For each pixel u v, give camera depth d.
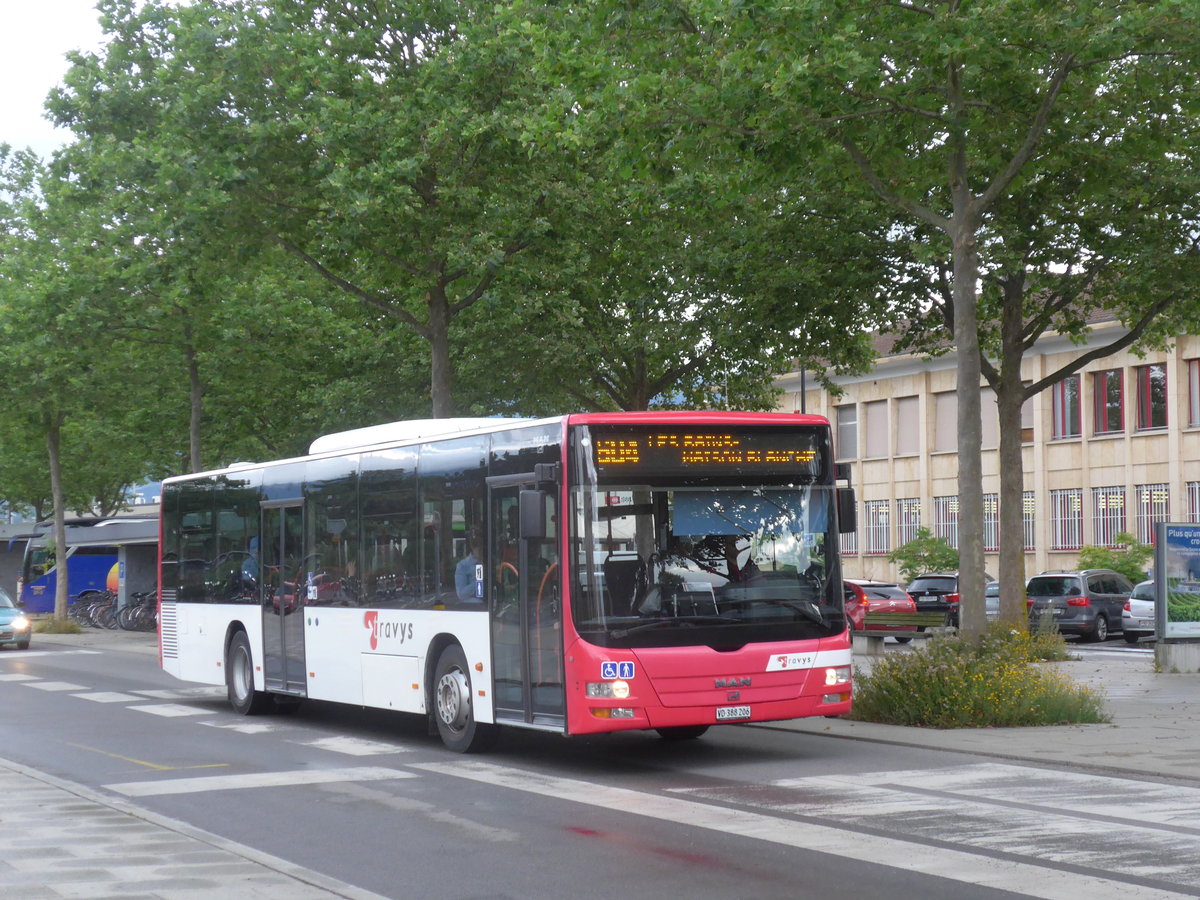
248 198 26.27
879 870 8.43
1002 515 29.67
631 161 18.78
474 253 25.81
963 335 18.33
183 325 34.03
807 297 28.11
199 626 21.55
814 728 16.42
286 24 25.83
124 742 16.41
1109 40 16.53
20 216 40.78
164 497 23.25
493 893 8.10
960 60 17.27
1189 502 49.12
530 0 18.89
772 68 16.89
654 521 13.21
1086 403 52.59
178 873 8.42
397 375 35.50
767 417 13.73
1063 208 27.06
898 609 38.44
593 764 13.86
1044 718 16.38
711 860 8.85
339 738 16.72
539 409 36.00
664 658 12.91
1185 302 27.98
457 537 15.01
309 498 18.36
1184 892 7.78
